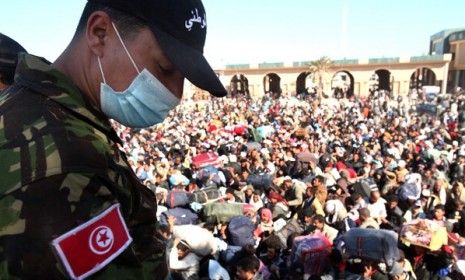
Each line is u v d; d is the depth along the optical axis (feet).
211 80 3.50
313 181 28.91
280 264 19.60
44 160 2.67
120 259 2.93
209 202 25.62
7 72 5.23
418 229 17.67
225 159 46.01
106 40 3.39
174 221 21.40
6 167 2.68
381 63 194.39
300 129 66.44
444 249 17.08
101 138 3.24
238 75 221.87
